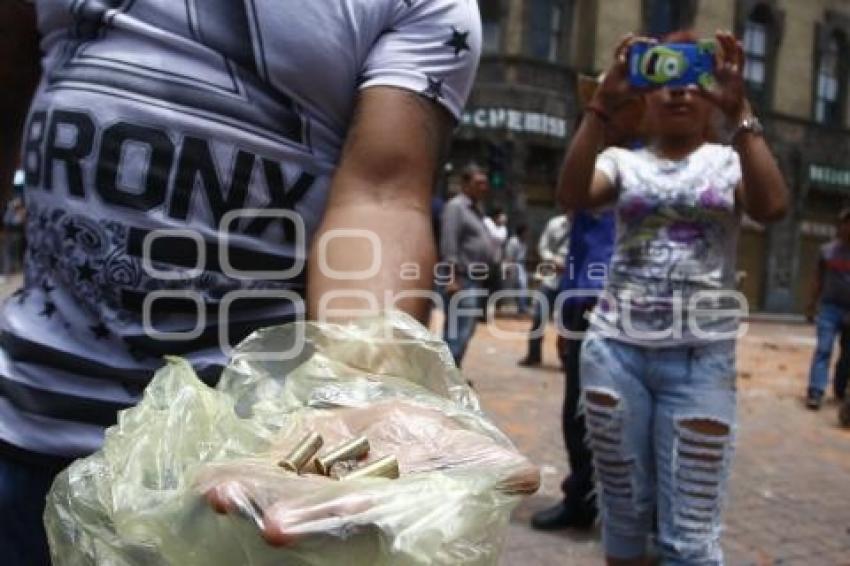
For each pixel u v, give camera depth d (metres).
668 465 2.63
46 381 1.25
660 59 2.65
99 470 0.87
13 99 1.56
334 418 0.87
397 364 0.99
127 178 1.20
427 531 0.67
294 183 1.24
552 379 8.47
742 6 23.53
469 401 0.98
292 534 0.65
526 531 4.00
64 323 1.25
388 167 1.19
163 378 0.91
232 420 0.87
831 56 25.69
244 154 1.21
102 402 1.22
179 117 1.20
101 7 1.25
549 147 20.83
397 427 0.84
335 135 1.27
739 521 4.35
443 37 1.23
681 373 2.60
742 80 2.63
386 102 1.19
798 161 25.00
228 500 0.69
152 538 0.77
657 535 2.85
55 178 1.24
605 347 2.69
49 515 0.89
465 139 20.42
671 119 2.69
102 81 1.22
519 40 20.36
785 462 5.64
